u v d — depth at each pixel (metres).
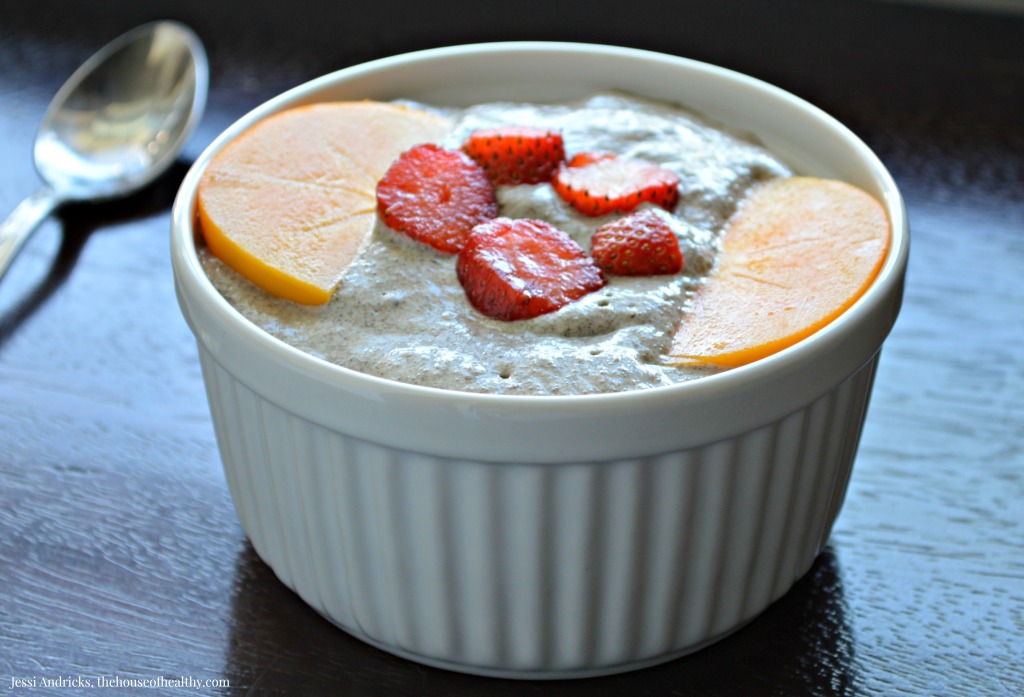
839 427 0.35
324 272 0.36
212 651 0.36
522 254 0.36
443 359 0.35
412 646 0.35
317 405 0.33
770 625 0.37
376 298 0.36
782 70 0.51
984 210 0.47
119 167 0.47
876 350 0.35
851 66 0.51
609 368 0.35
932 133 0.49
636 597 0.34
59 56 0.52
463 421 0.32
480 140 0.38
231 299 0.36
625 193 0.38
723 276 0.37
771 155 0.40
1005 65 0.51
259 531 0.36
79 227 0.46
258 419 0.34
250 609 0.37
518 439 0.32
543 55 0.42
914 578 0.38
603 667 0.35
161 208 0.47
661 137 0.40
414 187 0.37
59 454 0.40
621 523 0.34
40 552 0.38
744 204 0.39
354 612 0.35
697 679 0.36
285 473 0.35
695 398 0.33
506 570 0.34
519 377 0.35
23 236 0.45
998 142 0.49
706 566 0.35
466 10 0.53
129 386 0.42
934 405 0.41
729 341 0.35
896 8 0.53
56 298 0.44
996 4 0.54
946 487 0.40
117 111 0.48
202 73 0.48
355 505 0.34
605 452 0.33
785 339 0.35
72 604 0.37
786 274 0.36
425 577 0.34
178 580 0.38
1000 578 0.38
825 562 0.38
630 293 0.36
